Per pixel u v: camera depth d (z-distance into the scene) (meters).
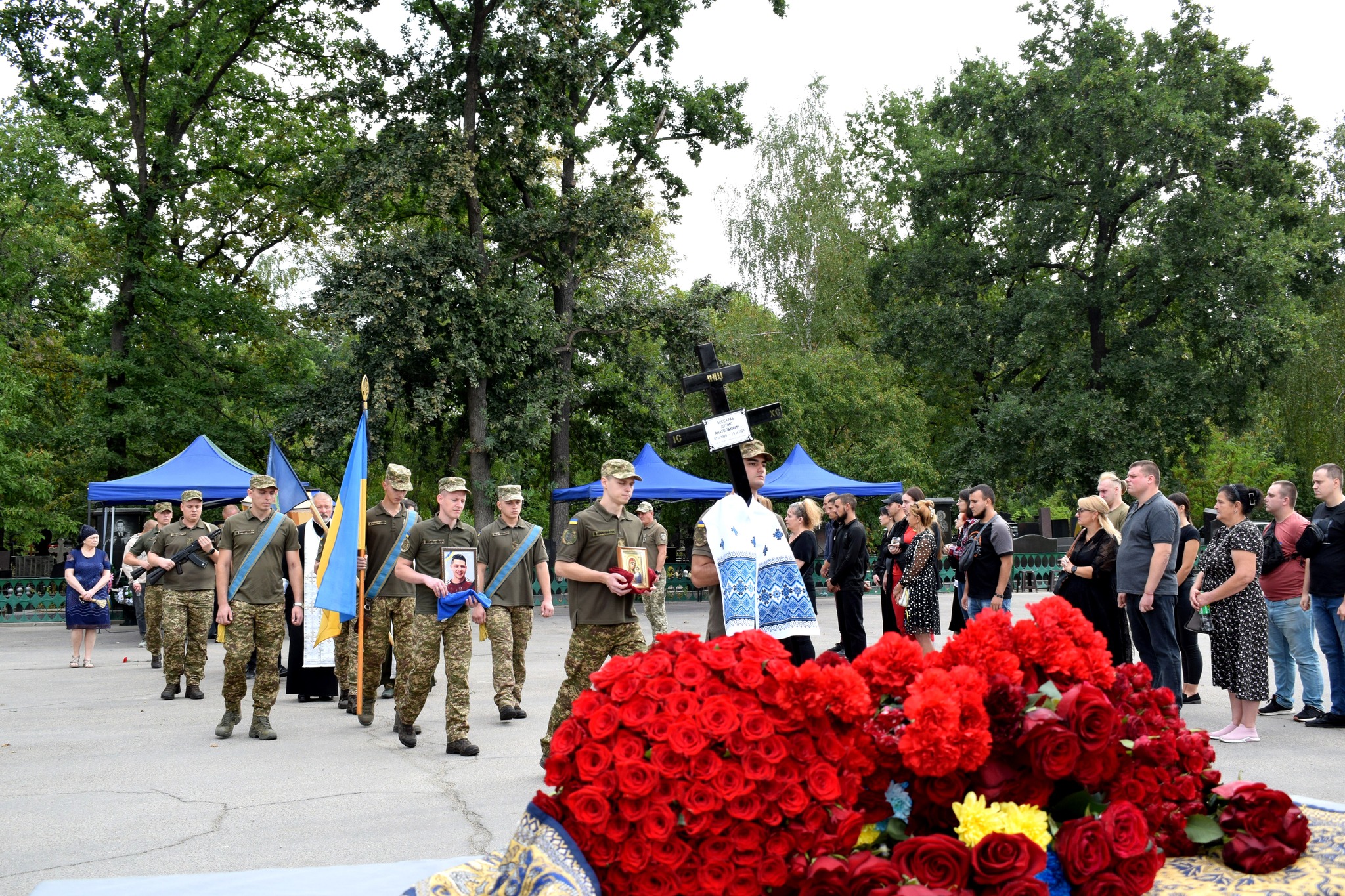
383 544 9.55
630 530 6.94
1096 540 8.30
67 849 5.23
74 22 28.03
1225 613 7.86
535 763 7.35
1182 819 2.87
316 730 8.95
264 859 5.00
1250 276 31.08
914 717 2.67
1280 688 9.25
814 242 38.16
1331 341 36.91
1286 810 2.81
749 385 33.84
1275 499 9.05
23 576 31.38
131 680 12.80
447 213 27.53
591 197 27.12
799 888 2.57
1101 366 34.00
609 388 31.25
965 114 35.03
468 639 7.87
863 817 2.69
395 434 31.84
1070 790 2.78
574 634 6.86
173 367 30.58
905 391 37.34
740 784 2.61
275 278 41.78
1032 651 3.00
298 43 29.23
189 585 11.05
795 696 2.69
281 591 8.72
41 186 28.52
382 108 26.20
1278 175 32.28
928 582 10.30
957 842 2.52
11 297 29.50
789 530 10.25
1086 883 2.58
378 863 4.59
